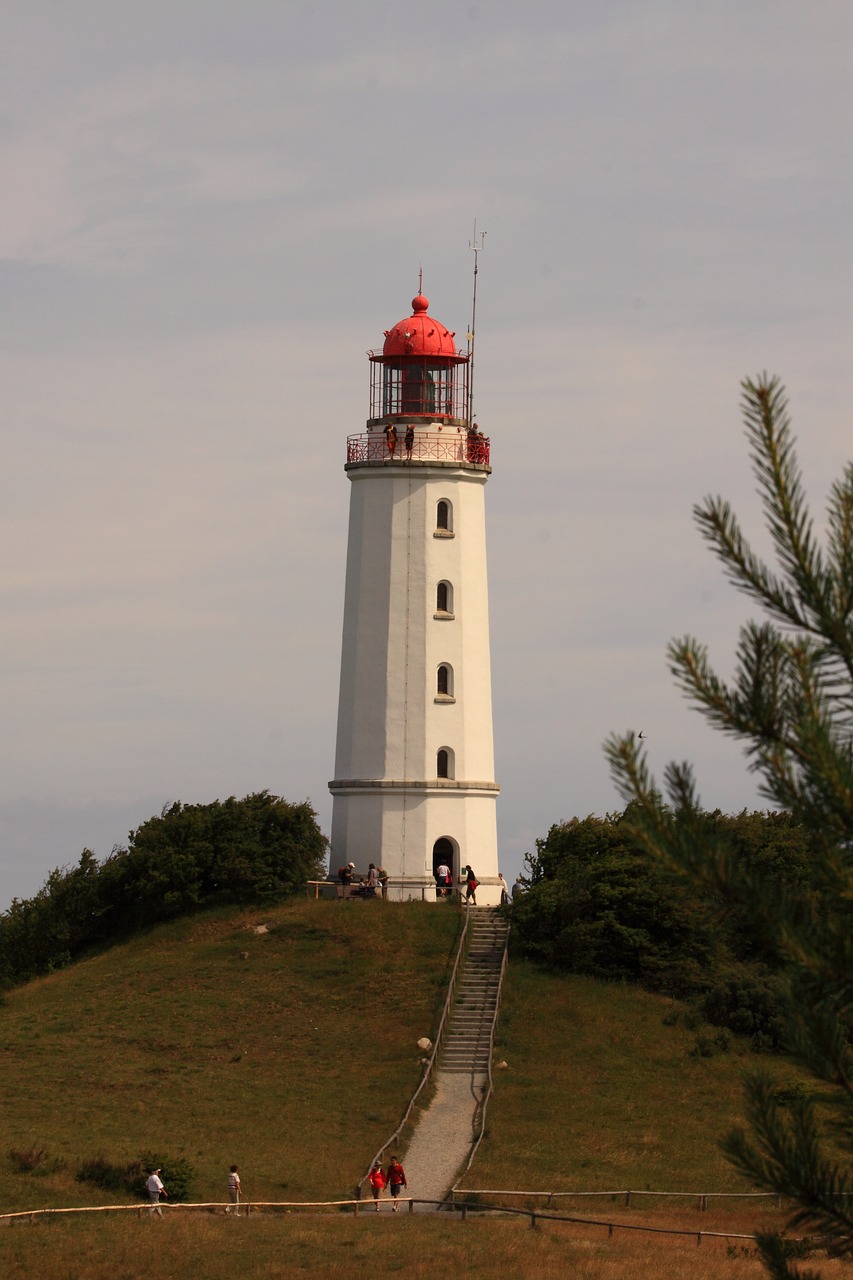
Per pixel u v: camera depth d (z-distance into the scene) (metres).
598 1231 49.50
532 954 76.62
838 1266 43.31
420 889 83.50
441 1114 62.34
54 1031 70.88
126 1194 52.44
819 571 17.11
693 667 17.56
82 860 88.12
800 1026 18.00
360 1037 69.31
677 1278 43.19
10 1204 50.38
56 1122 59.25
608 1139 59.81
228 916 82.19
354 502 87.19
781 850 69.31
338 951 76.94
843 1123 18.39
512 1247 46.75
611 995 73.25
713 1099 64.12
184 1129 59.16
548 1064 67.19
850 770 16.92
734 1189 54.84
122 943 83.19
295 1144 58.16
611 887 76.12
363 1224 50.00
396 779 84.19
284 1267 44.84
